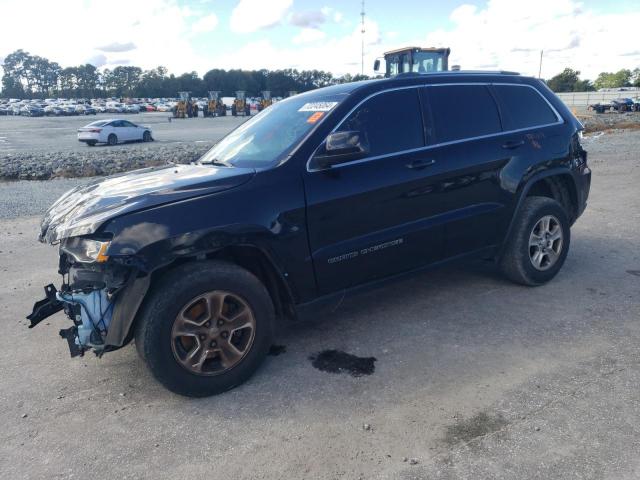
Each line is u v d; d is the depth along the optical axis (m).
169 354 3.11
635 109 52.31
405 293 4.88
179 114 55.59
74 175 14.38
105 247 2.93
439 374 3.42
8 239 7.55
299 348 3.89
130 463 2.71
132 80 156.75
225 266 3.27
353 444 2.77
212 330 3.23
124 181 3.81
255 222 3.29
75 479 2.61
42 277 5.83
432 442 2.74
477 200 4.34
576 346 3.69
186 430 2.96
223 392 3.33
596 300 4.49
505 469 2.52
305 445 2.78
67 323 4.58
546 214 4.70
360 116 3.86
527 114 4.82
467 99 4.44
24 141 29.67
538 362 3.50
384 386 3.31
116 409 3.21
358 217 3.72
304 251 3.52
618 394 3.08
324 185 3.56
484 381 3.30
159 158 16.64
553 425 2.83
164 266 3.12
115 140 26.53
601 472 2.47
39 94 166.38
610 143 17.47
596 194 9.16
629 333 3.85
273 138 3.95
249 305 3.34
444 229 4.18
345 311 4.54
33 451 2.83
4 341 4.24
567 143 4.96
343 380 3.42
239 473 2.59
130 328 3.09
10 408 3.26
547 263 4.85
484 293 4.77
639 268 5.26
